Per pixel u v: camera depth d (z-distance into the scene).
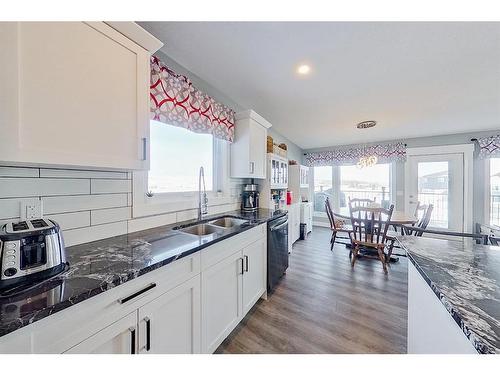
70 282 0.76
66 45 0.88
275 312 1.91
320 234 4.84
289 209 3.62
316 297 2.16
